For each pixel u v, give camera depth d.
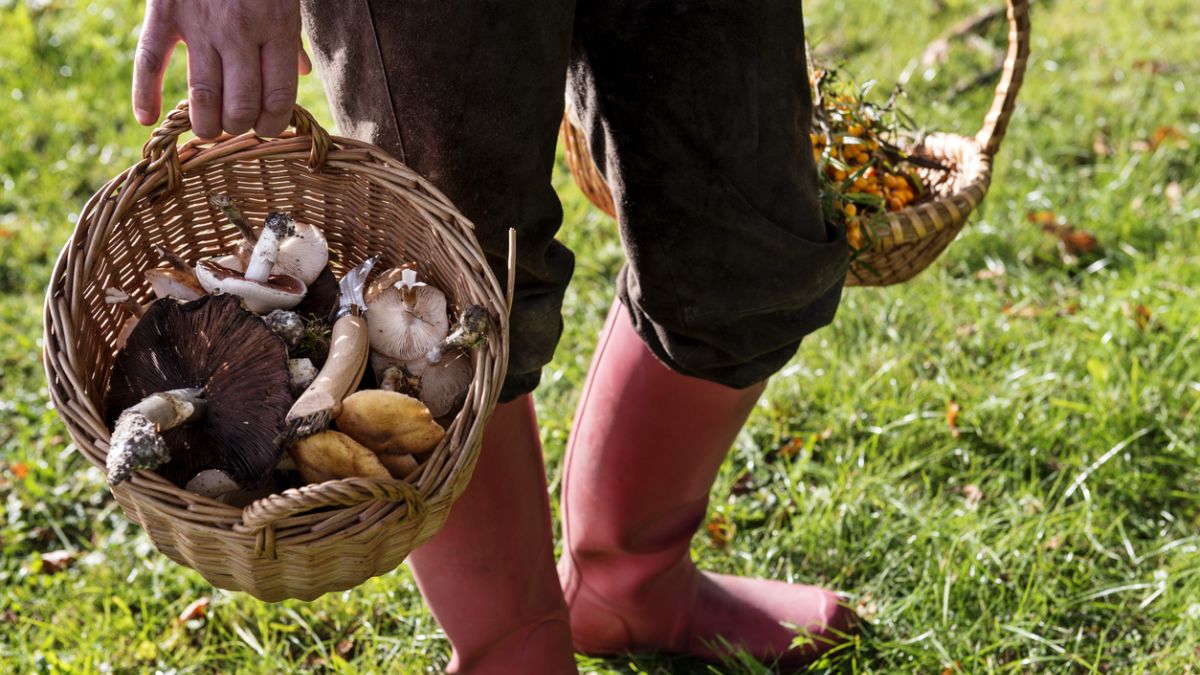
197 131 1.17
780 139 1.39
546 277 1.33
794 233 1.42
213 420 1.10
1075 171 3.24
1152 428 2.31
